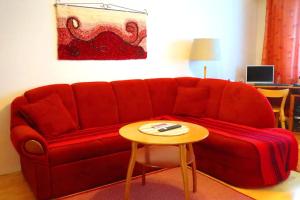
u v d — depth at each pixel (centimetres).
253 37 477
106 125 298
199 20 404
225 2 429
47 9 283
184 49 395
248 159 229
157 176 265
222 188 240
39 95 268
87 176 237
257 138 241
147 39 358
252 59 485
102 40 319
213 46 368
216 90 334
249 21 466
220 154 252
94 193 232
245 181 235
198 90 340
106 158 246
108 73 331
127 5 334
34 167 210
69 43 298
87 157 235
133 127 231
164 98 347
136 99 324
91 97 294
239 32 456
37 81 286
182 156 198
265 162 228
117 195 229
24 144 202
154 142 190
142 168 247
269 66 436
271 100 422
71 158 225
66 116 267
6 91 270
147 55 360
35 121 245
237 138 240
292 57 431
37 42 281
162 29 369
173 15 376
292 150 250
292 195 227
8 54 267
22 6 269
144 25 350
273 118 285
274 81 451
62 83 300
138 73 356
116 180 255
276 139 241
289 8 423
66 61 301
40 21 281
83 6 303
